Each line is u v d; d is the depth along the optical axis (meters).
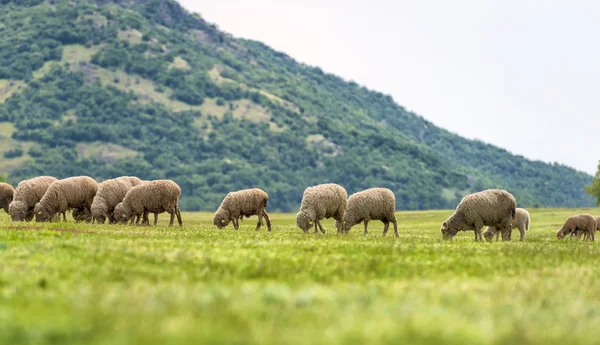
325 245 54.22
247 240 59.44
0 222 84.44
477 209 76.25
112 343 20.00
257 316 24.67
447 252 52.25
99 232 65.44
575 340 22.34
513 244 67.69
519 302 29.67
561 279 37.88
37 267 36.66
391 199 83.31
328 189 84.88
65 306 26.19
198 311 25.25
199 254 43.56
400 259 45.25
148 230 73.38
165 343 20.22
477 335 21.72
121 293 29.22
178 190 92.62
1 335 21.17
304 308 26.72
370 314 25.17
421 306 27.16
